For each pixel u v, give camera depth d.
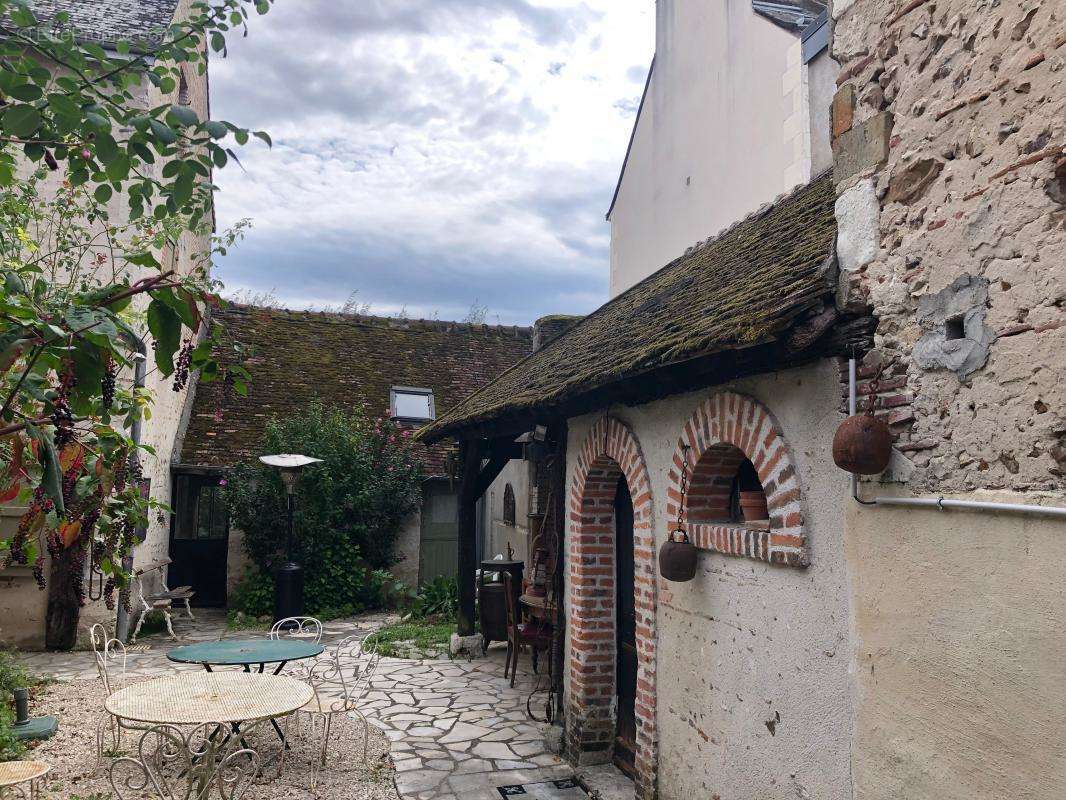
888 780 2.81
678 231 8.68
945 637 2.58
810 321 3.15
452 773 5.89
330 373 15.56
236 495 12.23
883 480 2.89
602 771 5.81
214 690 5.50
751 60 7.30
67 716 6.91
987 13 2.53
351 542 12.98
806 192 5.82
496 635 9.62
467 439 9.67
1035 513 2.27
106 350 2.71
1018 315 2.37
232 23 3.47
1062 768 2.15
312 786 5.52
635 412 5.39
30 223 8.59
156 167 9.62
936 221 2.69
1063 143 2.24
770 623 3.67
